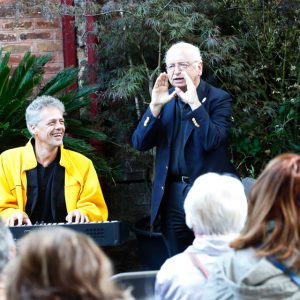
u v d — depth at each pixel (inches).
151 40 198.5
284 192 81.6
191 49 152.3
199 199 94.0
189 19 192.9
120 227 136.4
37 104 155.6
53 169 158.4
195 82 153.6
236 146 216.4
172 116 153.6
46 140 154.9
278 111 217.8
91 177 161.0
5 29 223.1
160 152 155.6
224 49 201.0
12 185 157.3
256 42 216.4
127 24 194.7
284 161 84.0
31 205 157.1
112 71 203.5
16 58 224.4
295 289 78.2
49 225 136.3
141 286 108.8
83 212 155.3
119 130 211.2
